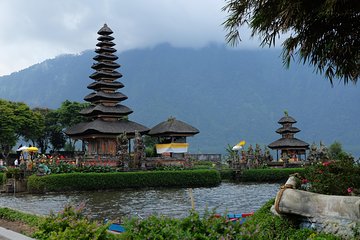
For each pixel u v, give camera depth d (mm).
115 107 71125
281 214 12570
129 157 58594
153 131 72375
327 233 11188
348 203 11094
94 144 68250
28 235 13492
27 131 84688
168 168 60344
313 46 14352
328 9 11766
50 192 46094
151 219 10602
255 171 64812
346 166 14781
